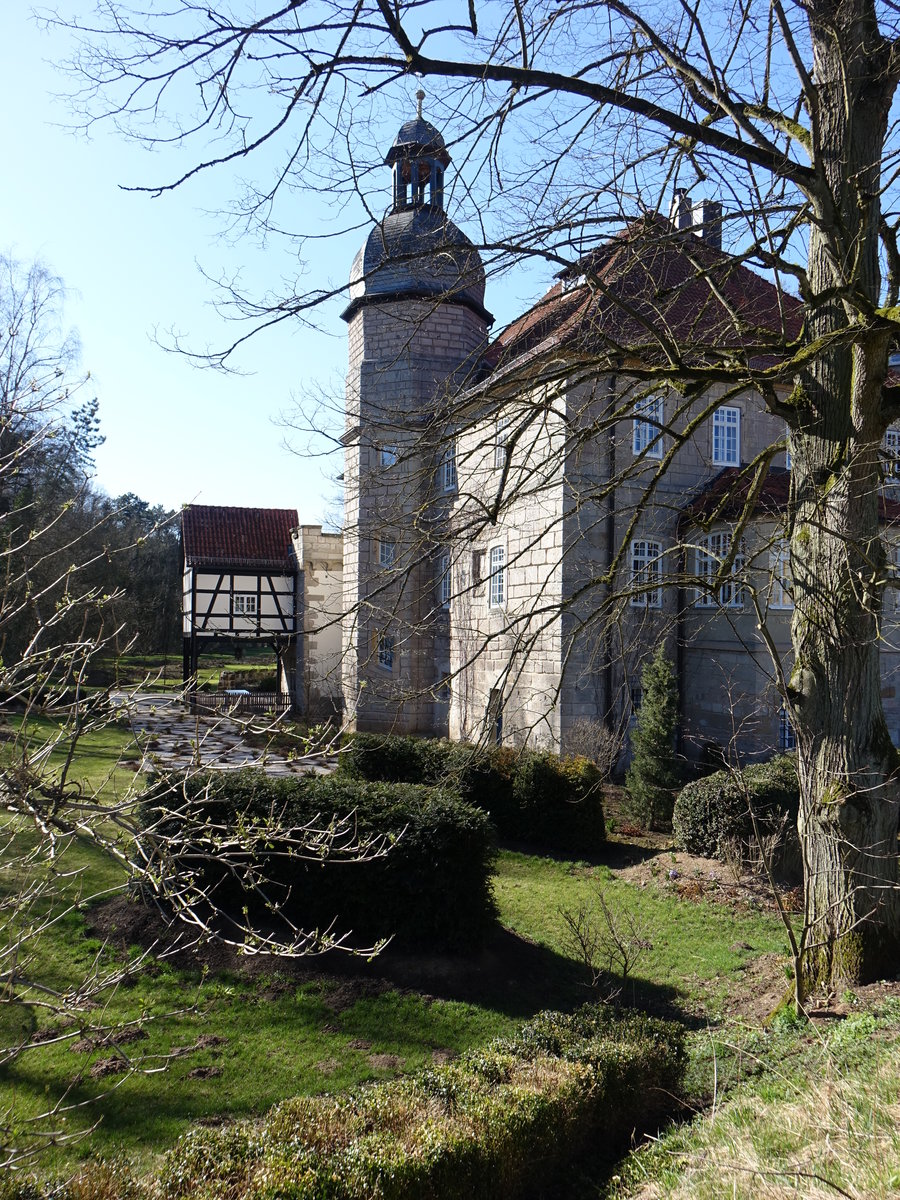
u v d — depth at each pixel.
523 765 15.12
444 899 9.49
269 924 9.66
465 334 23.84
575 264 5.97
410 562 7.89
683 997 8.90
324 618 30.69
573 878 13.15
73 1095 6.54
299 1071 7.20
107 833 10.28
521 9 5.47
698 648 19.69
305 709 27.78
